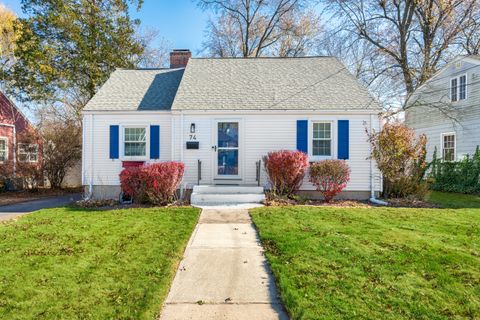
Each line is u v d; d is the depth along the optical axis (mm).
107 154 12102
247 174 11562
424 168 11766
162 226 6938
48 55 18266
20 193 15422
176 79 14414
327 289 3785
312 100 11766
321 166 10414
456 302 3520
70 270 4387
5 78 18328
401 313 3281
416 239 5738
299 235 6000
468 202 11039
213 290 3936
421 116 19547
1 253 5090
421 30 20891
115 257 4918
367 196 11336
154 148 12031
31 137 16281
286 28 27672
